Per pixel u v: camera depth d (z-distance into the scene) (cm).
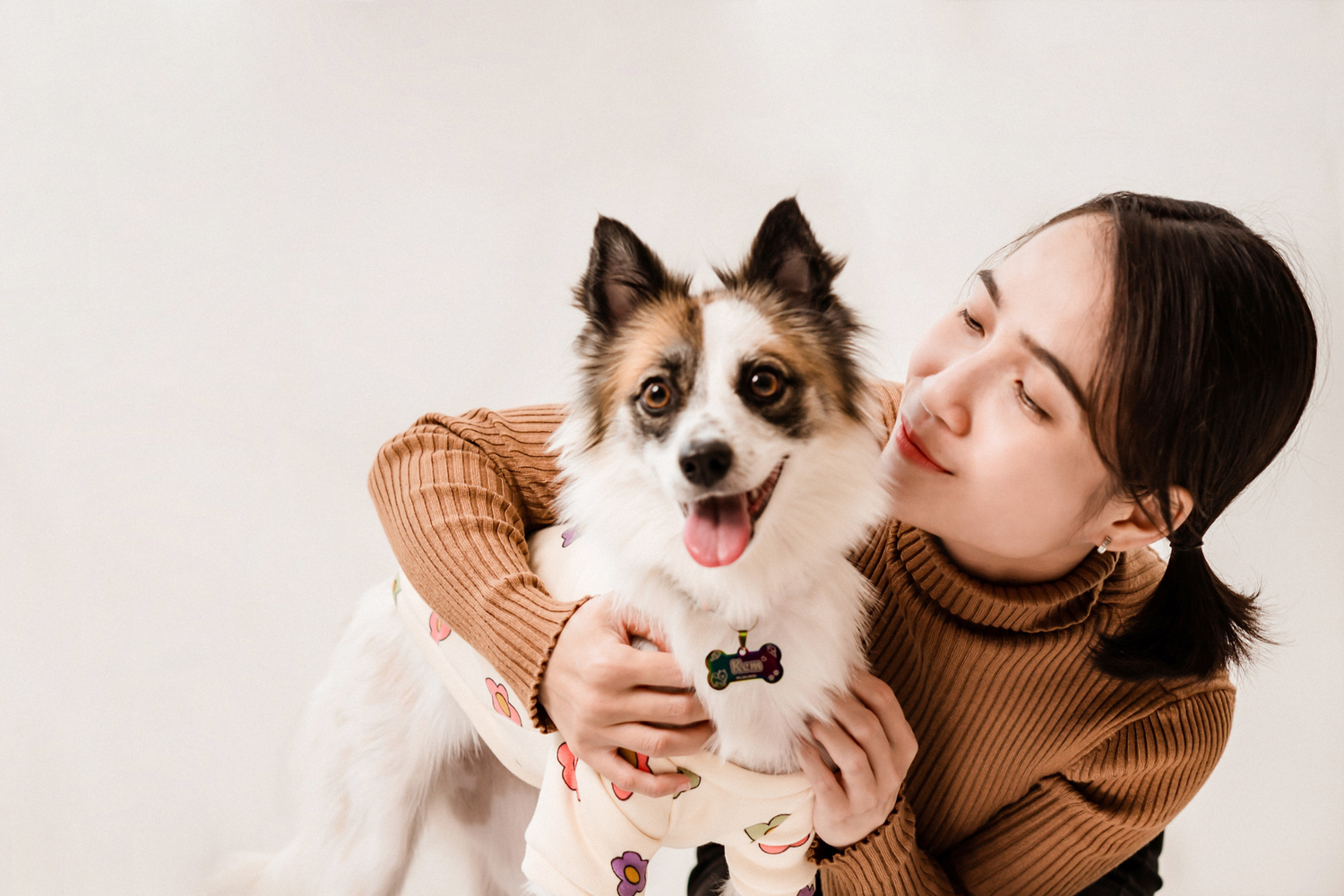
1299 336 149
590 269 173
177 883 265
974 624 167
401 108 373
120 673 306
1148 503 149
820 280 166
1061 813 184
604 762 152
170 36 372
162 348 350
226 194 366
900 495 161
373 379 349
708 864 220
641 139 368
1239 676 253
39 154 357
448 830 266
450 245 363
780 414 154
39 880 264
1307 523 297
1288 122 309
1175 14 323
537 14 371
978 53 346
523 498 218
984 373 149
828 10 361
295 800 260
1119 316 138
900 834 167
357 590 327
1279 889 282
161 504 334
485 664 193
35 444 333
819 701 155
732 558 143
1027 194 335
